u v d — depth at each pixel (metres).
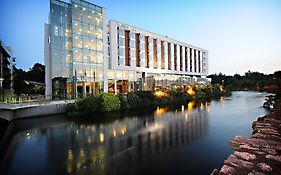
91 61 42.09
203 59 98.62
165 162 13.20
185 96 58.44
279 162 6.34
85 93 40.53
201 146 16.53
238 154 7.05
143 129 22.84
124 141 18.12
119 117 30.17
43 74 65.19
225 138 18.97
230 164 6.22
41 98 33.72
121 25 50.97
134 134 20.62
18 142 17.92
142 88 56.19
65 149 16.05
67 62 38.59
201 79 86.50
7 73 54.53
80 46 40.19
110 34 47.97
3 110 22.06
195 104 49.16
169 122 26.98
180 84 71.56
